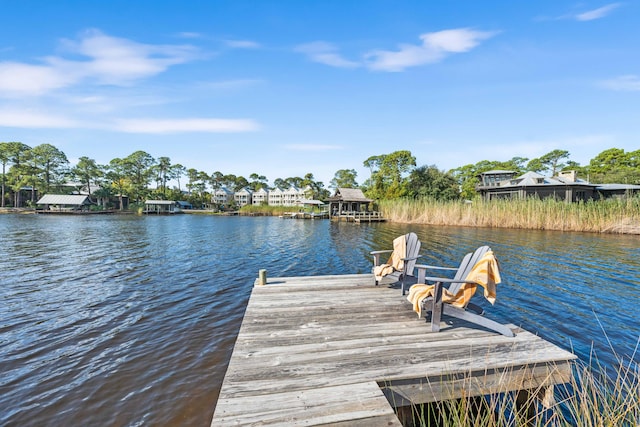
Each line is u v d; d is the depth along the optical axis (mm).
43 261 11359
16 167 56844
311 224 33438
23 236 19094
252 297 4664
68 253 13164
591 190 31547
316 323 3596
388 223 30875
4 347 4590
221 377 3852
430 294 3553
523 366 2654
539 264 9719
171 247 15297
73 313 6004
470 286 3473
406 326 3508
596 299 6367
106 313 6012
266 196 88625
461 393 2488
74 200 54625
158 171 76688
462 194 47938
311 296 4719
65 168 63344
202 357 4332
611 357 3971
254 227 29141
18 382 3709
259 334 3266
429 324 3572
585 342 4438
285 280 5746
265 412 1958
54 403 3336
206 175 83875
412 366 2578
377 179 47094
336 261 11555
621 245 13547
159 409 3256
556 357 2738
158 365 4121
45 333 5086
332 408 2012
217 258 12258
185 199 78438
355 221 32688
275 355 2777
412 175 41938
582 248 12766
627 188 31359
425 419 2646
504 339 3145
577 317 5410
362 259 11961
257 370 2502
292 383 2309
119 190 63844
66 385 3658
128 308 6312
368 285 5395
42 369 4000
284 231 24500
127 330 5227
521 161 63094
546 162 59500
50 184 60969
